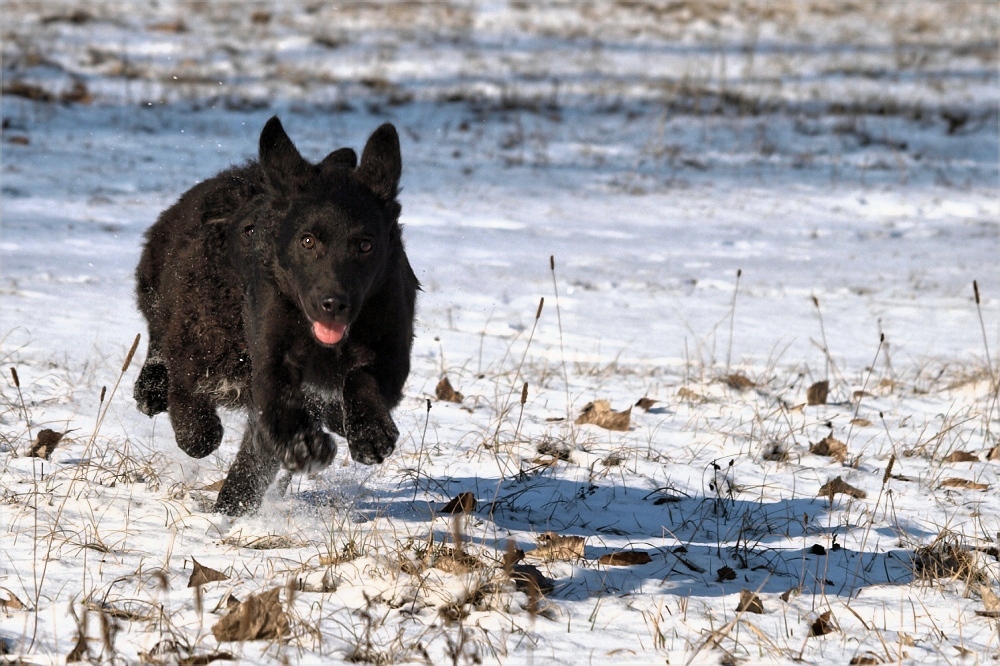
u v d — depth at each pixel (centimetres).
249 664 598
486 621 675
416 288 891
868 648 668
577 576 774
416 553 771
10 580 699
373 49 3962
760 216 2552
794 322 1753
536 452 1082
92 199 2239
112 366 1266
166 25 3997
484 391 1306
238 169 909
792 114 3491
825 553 854
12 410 1083
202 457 875
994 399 1325
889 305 1877
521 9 4662
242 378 865
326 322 741
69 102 3041
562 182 2755
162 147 2720
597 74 3841
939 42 4506
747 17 4766
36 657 597
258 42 3947
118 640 621
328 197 770
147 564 738
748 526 907
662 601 722
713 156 3088
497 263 2036
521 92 3562
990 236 2452
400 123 3184
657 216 2508
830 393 1391
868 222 2552
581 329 1650
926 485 1041
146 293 956
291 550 780
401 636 641
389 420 773
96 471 925
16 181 2328
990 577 802
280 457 766
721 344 1605
